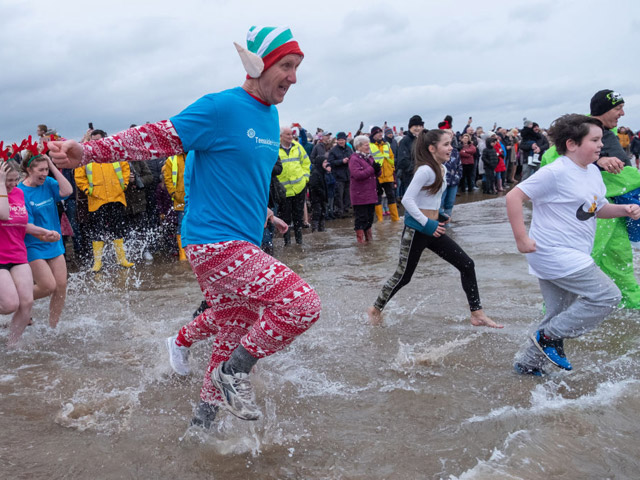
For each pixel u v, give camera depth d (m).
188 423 3.11
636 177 4.70
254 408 2.80
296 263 8.36
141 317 5.54
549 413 3.09
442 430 2.96
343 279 7.00
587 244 3.67
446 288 6.17
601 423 2.97
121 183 8.60
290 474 2.58
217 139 2.66
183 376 3.84
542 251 3.64
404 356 4.04
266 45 2.71
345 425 3.05
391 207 13.04
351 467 2.63
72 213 9.56
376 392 3.48
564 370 3.71
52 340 4.80
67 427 3.10
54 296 5.09
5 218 4.33
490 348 4.20
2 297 4.34
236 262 2.70
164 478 2.58
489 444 2.80
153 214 9.94
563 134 3.60
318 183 11.98
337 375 3.78
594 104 4.83
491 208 14.55
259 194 2.84
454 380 3.63
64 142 2.41
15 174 4.52
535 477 2.50
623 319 4.69
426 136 4.64
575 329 3.50
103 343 4.69
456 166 11.06
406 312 5.28
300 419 3.13
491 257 7.79
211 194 2.72
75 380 3.82
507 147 21.58
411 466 2.62
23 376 3.92
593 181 3.65
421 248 4.64
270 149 2.83
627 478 2.49
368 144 10.05
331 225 13.34
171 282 7.37
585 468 2.57
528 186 3.57
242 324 2.92
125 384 3.73
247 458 2.73
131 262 9.16
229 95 2.70
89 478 2.58
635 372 3.64
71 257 9.88
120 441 2.91
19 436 2.99
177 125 2.57
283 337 2.70
